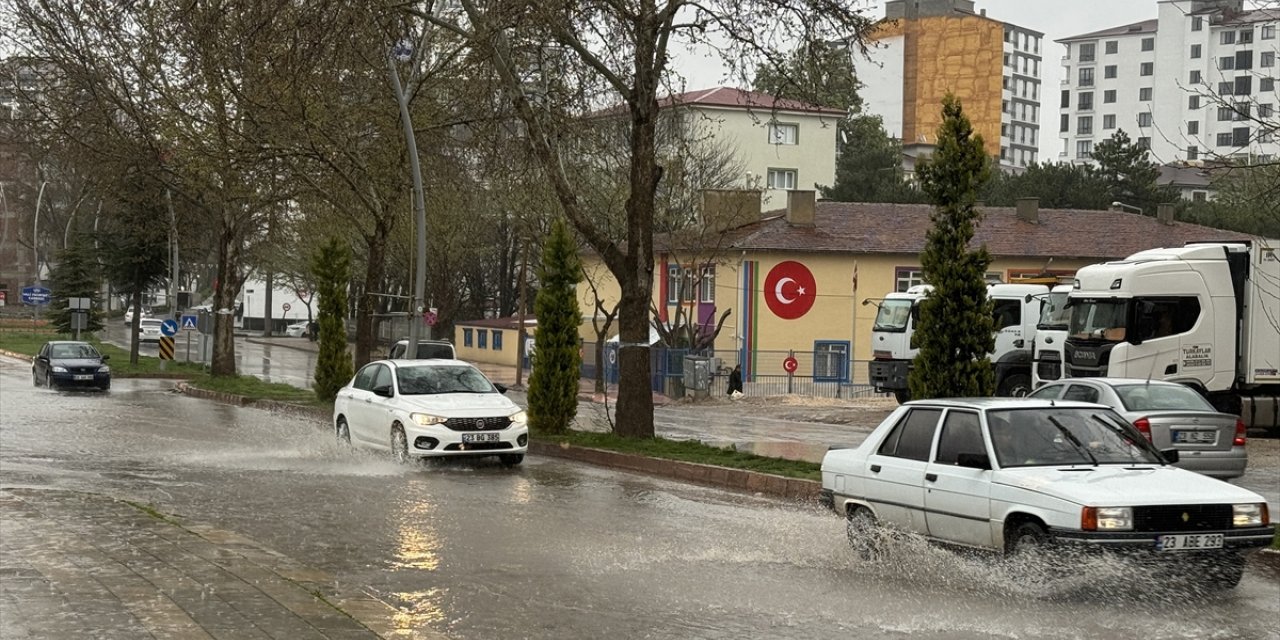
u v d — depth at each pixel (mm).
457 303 73312
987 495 9688
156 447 22031
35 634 7055
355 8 20484
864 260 50656
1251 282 24906
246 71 29094
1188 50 118938
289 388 40688
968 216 18281
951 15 127500
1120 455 10086
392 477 17812
